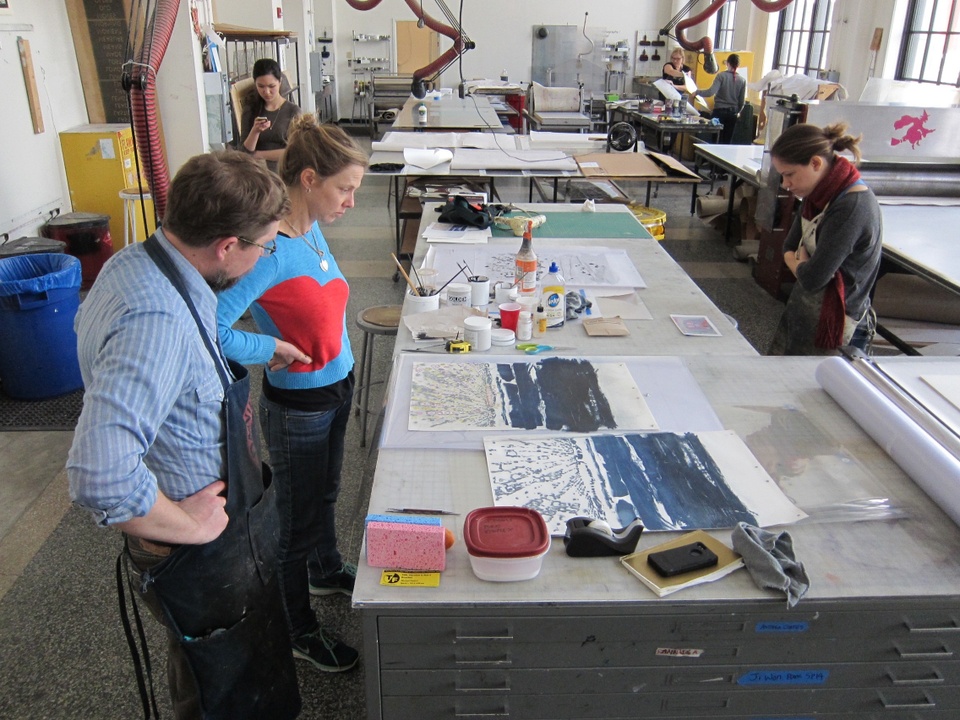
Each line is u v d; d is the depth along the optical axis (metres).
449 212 2.97
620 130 4.48
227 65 5.96
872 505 1.28
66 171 4.35
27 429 2.83
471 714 1.16
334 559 1.95
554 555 1.15
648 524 1.21
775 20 9.20
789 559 1.11
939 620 1.11
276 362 1.50
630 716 1.18
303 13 8.54
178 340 0.97
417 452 1.41
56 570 2.12
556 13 10.54
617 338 1.96
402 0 10.38
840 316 2.21
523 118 8.22
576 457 1.38
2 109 3.72
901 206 3.63
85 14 4.38
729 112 7.87
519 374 1.70
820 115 3.80
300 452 1.59
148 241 1.02
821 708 1.18
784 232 4.23
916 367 1.68
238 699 1.28
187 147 4.73
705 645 1.11
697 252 5.26
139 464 0.92
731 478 1.34
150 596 1.18
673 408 1.58
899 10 6.57
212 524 1.08
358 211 6.17
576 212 3.29
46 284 2.89
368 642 1.09
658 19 10.64
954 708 1.19
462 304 2.09
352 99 10.84
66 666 1.80
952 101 4.82
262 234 1.04
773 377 1.75
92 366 0.96
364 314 2.62
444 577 1.10
